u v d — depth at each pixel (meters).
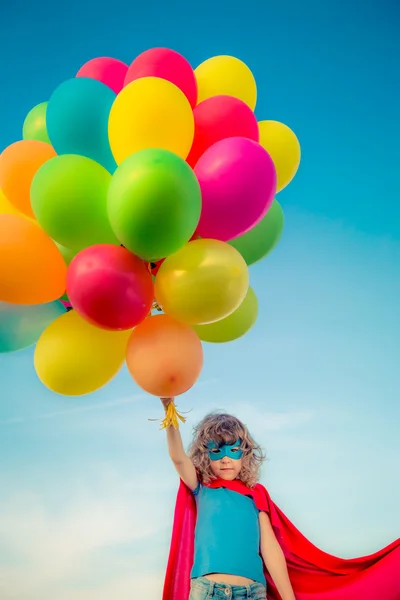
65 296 2.03
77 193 1.77
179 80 2.01
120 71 2.22
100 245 1.76
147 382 1.83
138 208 1.64
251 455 2.43
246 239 2.13
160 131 1.81
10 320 1.95
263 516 2.35
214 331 2.13
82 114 1.93
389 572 2.35
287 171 2.19
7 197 2.00
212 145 1.90
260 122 2.24
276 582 2.26
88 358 1.89
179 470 2.30
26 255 1.80
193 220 1.71
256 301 2.22
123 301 1.72
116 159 1.91
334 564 2.38
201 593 2.14
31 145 2.01
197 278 1.75
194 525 2.37
